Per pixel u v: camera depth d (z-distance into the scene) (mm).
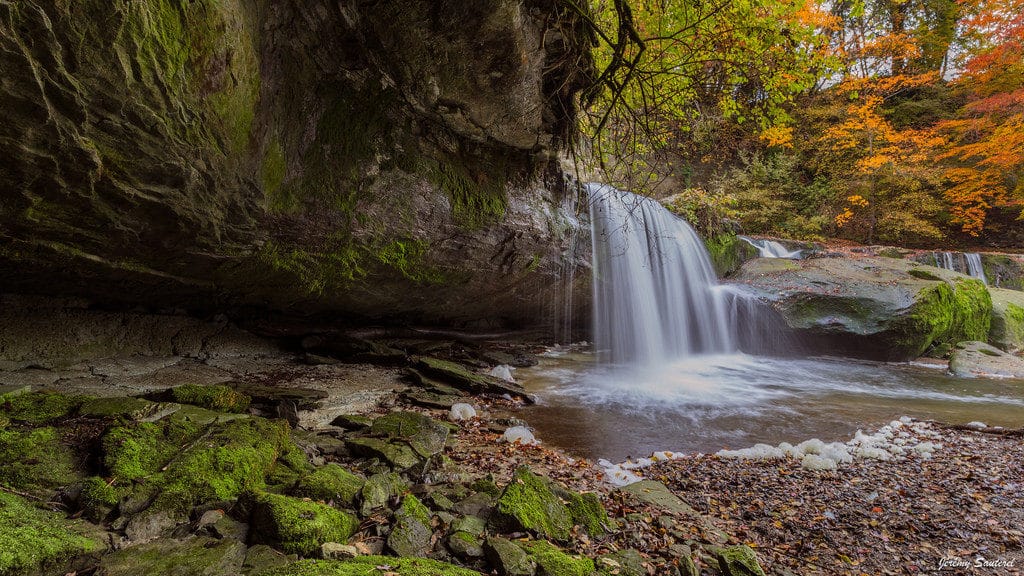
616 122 7340
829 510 3676
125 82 3213
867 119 18000
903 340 10656
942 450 5145
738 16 6133
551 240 8609
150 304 6035
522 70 5684
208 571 1906
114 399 3311
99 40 2961
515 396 6367
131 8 3012
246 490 2490
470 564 2326
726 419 6000
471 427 4949
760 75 6844
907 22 21625
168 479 2400
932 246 20688
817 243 17547
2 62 2680
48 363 4984
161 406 3314
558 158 8625
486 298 8750
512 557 2287
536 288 9180
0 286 4785
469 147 6969
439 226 6754
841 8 16953
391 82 5602
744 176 19406
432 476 3475
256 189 4691
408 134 6137
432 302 8070
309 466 3100
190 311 6551
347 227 5730
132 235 4340
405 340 8250
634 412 6109
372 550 2332
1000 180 18594
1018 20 15742
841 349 11047
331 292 6555
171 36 3340
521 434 4781
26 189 3426
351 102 5449
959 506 3836
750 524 3404
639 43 5520
